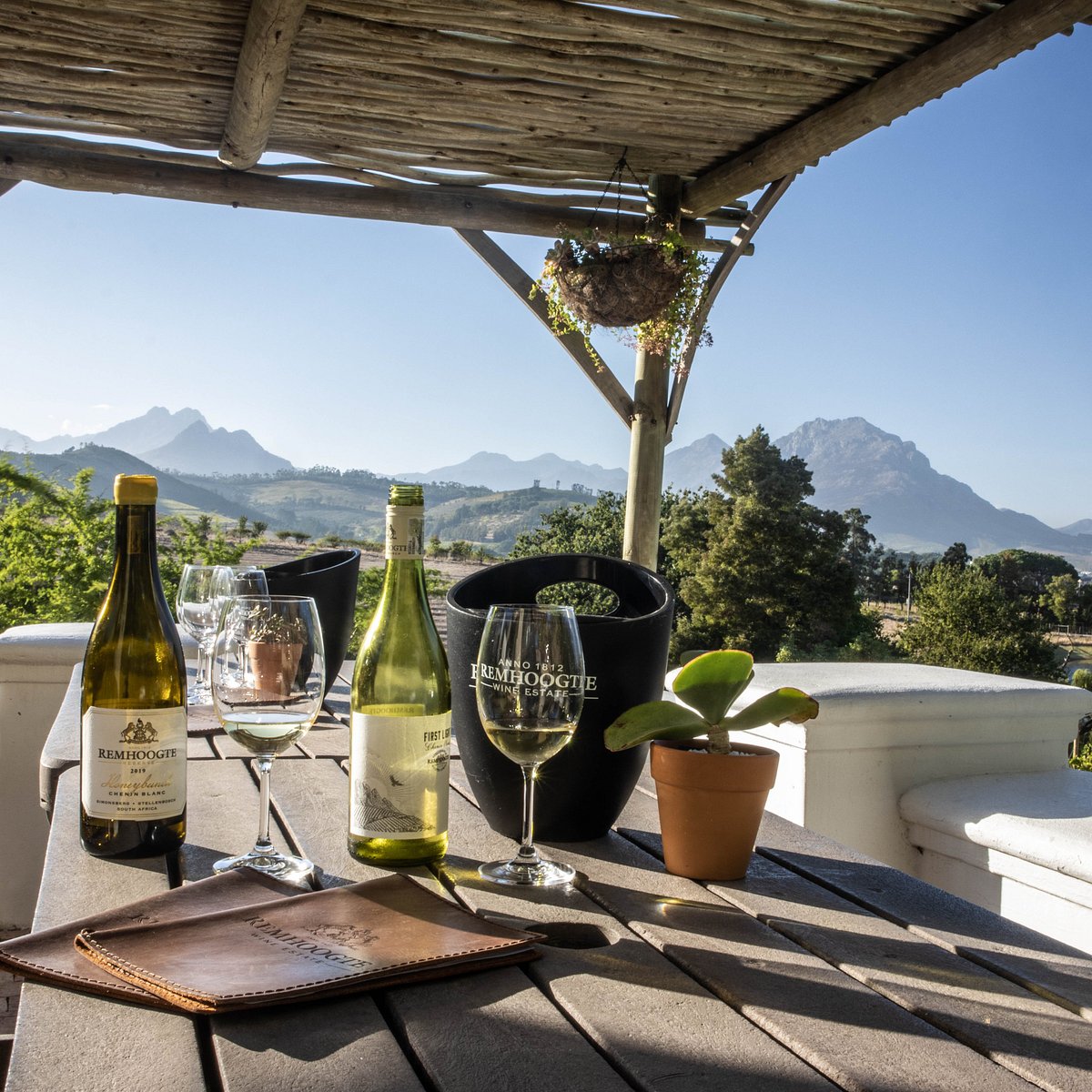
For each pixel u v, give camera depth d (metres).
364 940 0.57
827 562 33.25
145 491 0.82
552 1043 0.47
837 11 2.69
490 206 4.12
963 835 1.61
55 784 0.99
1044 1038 0.49
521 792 0.84
